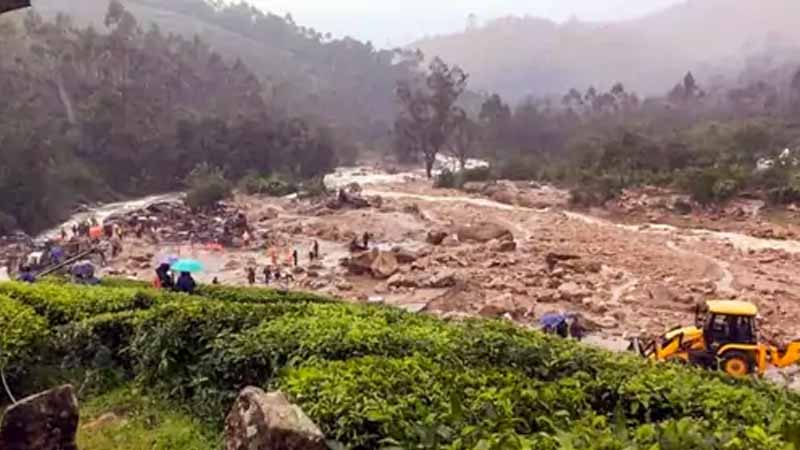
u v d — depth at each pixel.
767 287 38.06
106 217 67.31
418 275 41.09
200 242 54.97
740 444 5.45
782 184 65.00
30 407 6.52
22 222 64.12
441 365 8.59
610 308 34.59
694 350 20.25
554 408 7.20
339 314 11.31
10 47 93.38
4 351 10.66
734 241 52.91
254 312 10.85
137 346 10.79
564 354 9.56
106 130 87.62
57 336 11.57
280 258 48.75
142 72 103.38
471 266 44.31
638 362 9.83
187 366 10.23
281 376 8.35
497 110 124.75
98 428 9.50
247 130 94.19
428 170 108.94
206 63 124.94
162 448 8.82
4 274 44.03
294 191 84.19
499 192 81.81
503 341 9.74
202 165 85.44
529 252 48.25
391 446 6.02
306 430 5.86
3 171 64.38
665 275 41.72
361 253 45.88
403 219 64.81
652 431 5.82
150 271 44.72
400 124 112.38
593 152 92.88
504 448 5.59
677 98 153.75
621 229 59.06
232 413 6.39
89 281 21.03
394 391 7.22
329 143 103.81
